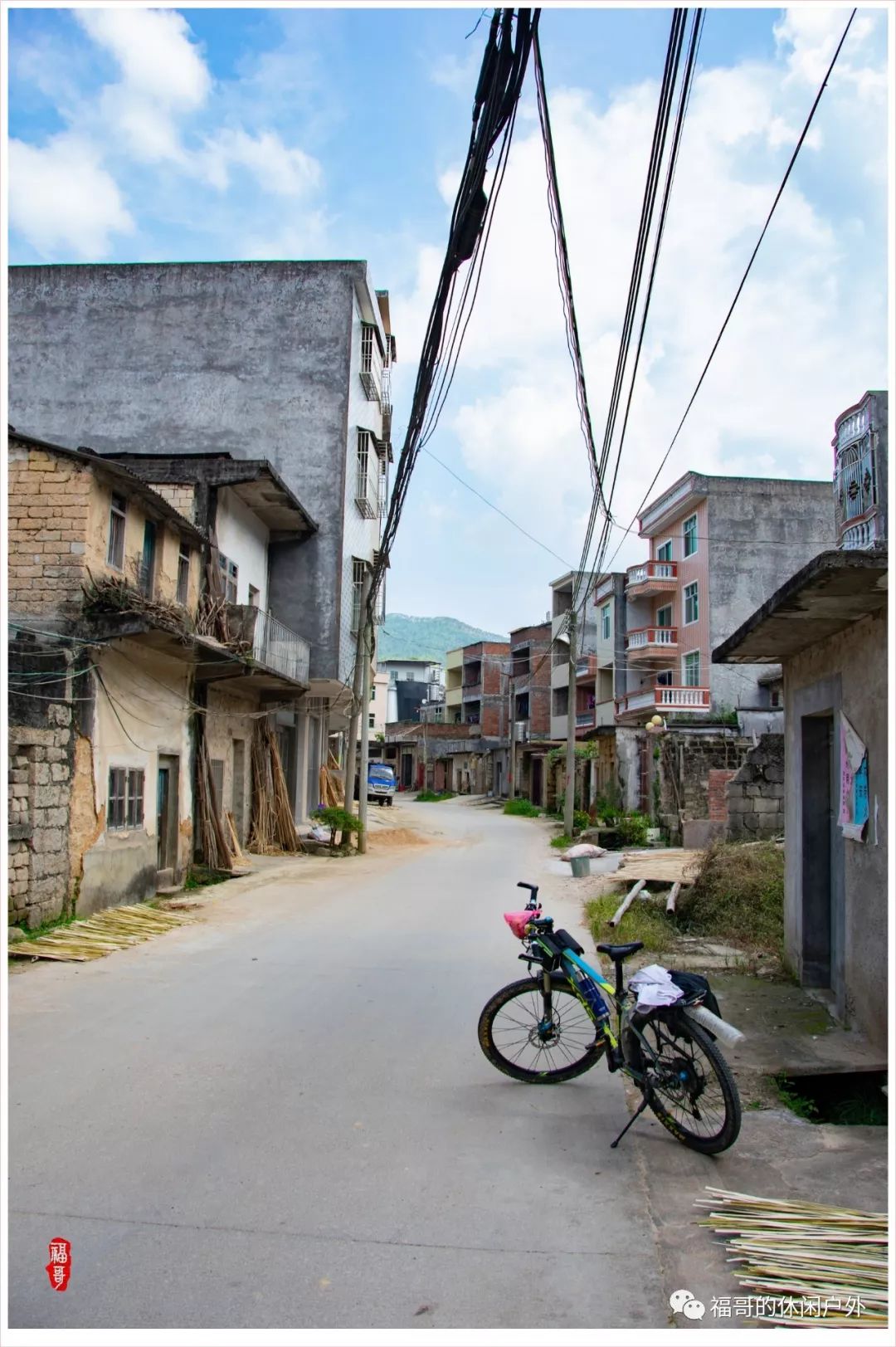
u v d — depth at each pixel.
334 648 22.77
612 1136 4.62
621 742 29.30
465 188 4.59
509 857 20.78
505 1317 3.05
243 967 8.46
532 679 53.56
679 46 4.03
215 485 17.52
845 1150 4.45
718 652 8.10
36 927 9.80
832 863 7.09
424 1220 3.71
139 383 24.11
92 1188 3.93
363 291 24.80
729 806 19.45
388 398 28.55
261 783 20.56
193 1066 5.54
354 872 17.33
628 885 13.79
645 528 37.41
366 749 21.88
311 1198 3.87
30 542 11.20
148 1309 3.06
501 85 4.10
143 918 10.91
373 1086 5.27
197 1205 3.79
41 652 10.59
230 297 24.25
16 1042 5.98
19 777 9.57
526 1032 5.55
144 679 13.00
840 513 16.31
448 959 8.98
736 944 9.67
